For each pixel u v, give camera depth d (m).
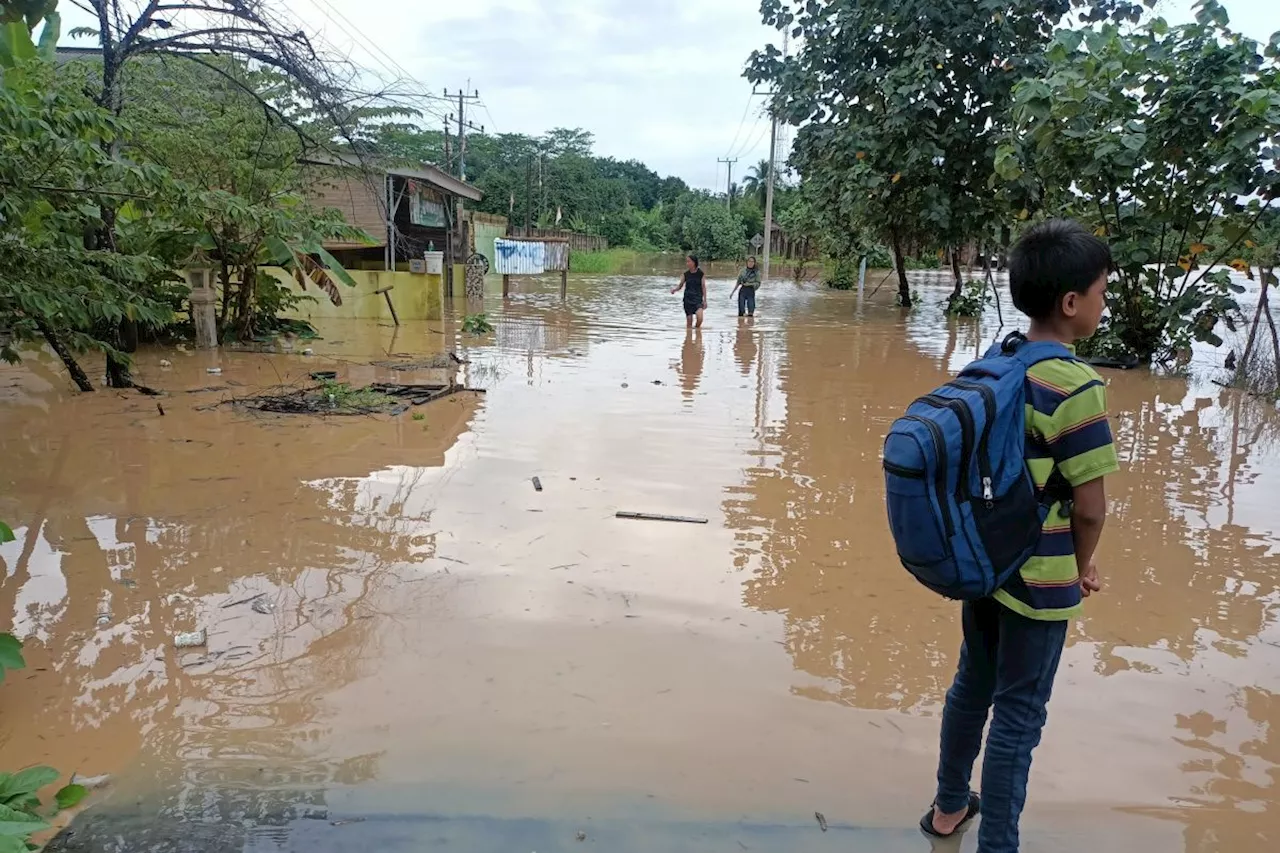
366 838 2.49
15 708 3.09
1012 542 2.18
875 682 3.40
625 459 6.39
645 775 2.80
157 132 10.77
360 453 6.39
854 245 22.97
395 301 15.63
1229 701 3.32
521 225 61.94
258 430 7.01
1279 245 10.54
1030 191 12.40
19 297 6.07
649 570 4.39
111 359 8.42
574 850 2.46
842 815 2.65
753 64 17.75
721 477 6.01
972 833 2.60
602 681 3.34
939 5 14.31
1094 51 10.17
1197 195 10.38
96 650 3.49
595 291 26.22
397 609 3.90
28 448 6.33
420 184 21.84
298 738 2.95
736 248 59.59
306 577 4.21
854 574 4.41
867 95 15.62
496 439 6.88
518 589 4.12
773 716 3.15
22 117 5.48
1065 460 2.18
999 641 2.38
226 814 2.58
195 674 3.33
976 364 2.35
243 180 11.30
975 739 2.51
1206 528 5.20
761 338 14.06
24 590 4.01
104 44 8.05
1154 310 11.17
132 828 2.51
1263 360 10.30
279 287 12.65
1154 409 8.72
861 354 12.27
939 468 2.14
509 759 2.86
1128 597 4.23
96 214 6.86
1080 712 3.22
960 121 14.94
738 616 3.92
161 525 4.86
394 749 2.90
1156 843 2.56
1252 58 9.65
